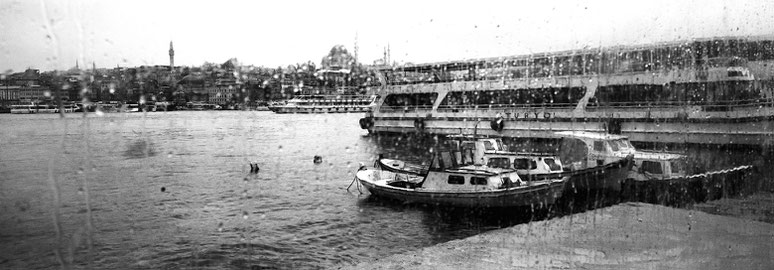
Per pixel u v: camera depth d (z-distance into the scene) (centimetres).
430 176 1455
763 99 2227
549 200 1350
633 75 2528
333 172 2156
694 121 2316
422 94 3491
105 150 2675
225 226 1319
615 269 521
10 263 1020
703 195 1359
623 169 1449
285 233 1266
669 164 1456
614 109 2581
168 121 4956
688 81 2344
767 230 665
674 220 718
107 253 1097
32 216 1329
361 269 528
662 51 2436
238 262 1070
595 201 1447
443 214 1413
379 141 3456
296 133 3956
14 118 3172
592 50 2581
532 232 662
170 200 1597
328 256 1113
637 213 770
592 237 634
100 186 1770
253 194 1698
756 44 2227
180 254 1108
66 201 1509
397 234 1260
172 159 2506
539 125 2844
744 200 1282
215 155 2692
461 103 3234
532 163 1516
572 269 522
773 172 1611
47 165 2122
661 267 524
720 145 2244
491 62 2995
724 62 2264
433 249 592
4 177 1836
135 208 1484
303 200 1606
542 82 2841
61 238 1168
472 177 1387
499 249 588
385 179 1684
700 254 570
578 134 1716
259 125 4638
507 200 1329
